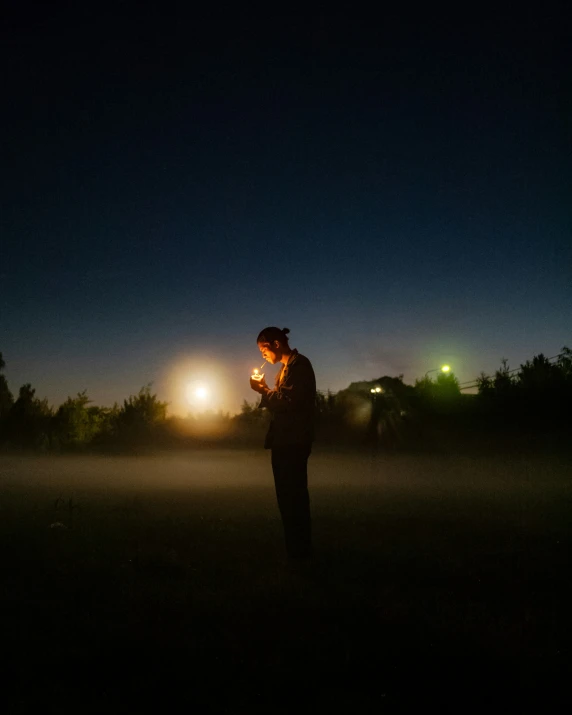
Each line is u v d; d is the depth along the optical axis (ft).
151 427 119.65
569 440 85.05
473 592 14.01
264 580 15.03
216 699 8.61
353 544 19.74
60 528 22.49
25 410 98.84
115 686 9.03
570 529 22.81
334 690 8.88
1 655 10.17
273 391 17.78
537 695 8.75
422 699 8.63
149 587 14.34
